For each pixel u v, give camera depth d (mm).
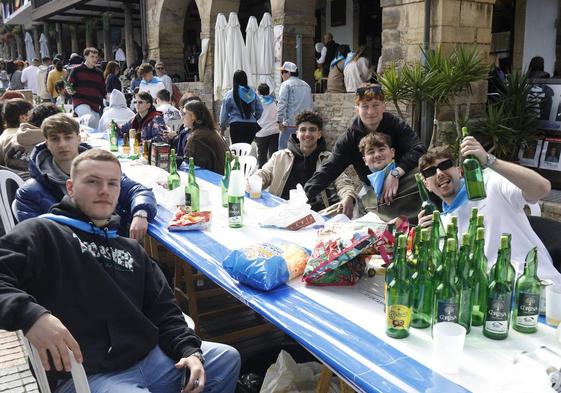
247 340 3314
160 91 7316
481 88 6688
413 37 6633
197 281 3982
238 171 2947
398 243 1703
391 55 6977
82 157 1997
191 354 1942
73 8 15766
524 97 6184
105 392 1788
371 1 11758
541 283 1823
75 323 1842
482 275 1762
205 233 2867
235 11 10828
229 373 2098
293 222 2918
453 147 5871
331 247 2123
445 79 5922
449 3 6305
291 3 9086
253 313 3639
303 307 1933
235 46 9312
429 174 2559
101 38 21812
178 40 12812
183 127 5645
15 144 3854
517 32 9312
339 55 8828
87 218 2004
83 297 1863
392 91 6152
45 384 1698
